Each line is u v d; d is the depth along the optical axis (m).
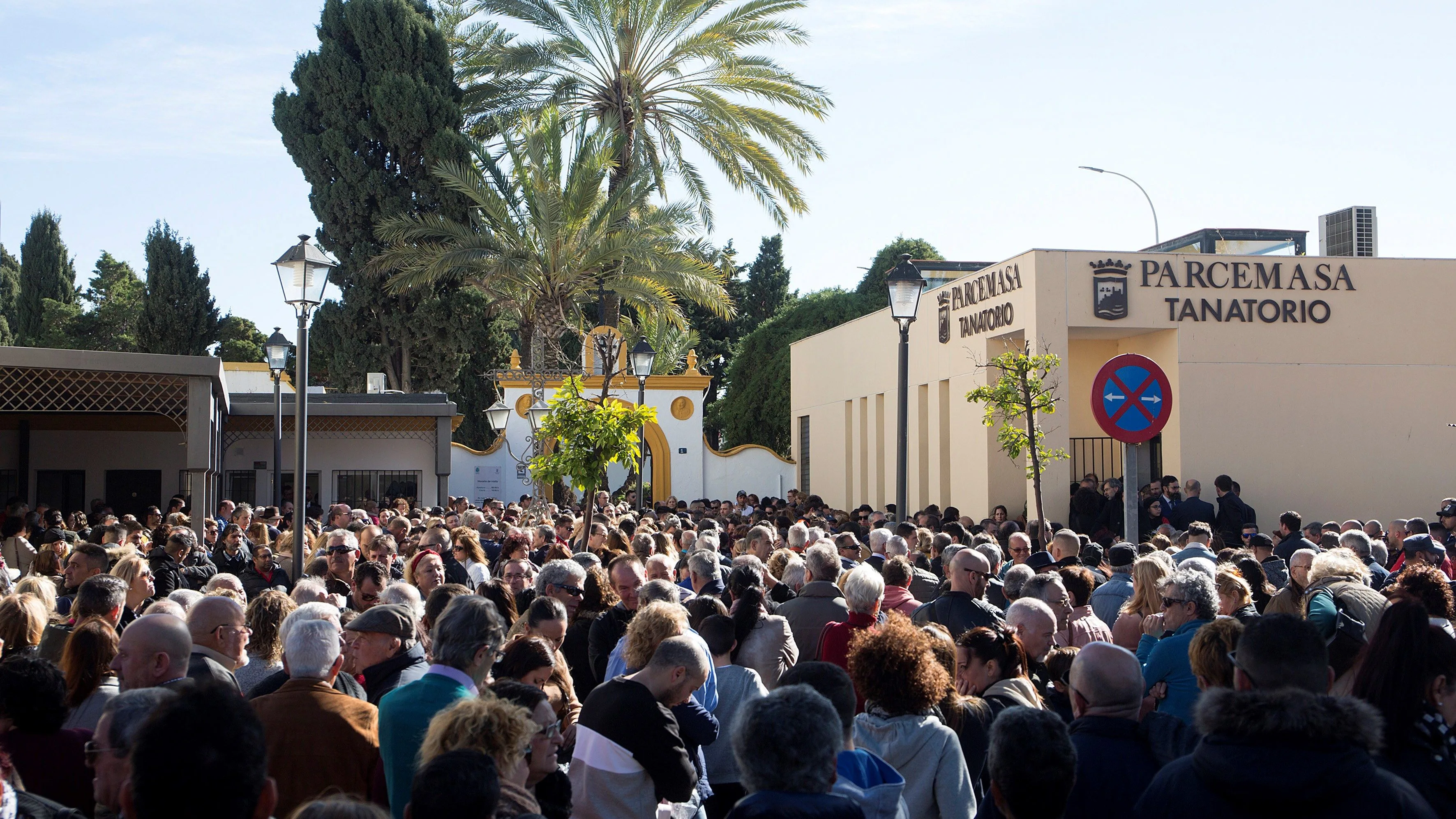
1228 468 18.77
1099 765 4.15
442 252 29.58
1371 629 6.15
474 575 10.21
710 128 32.12
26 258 49.84
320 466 27.03
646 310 32.78
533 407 23.86
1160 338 19.34
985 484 20.66
